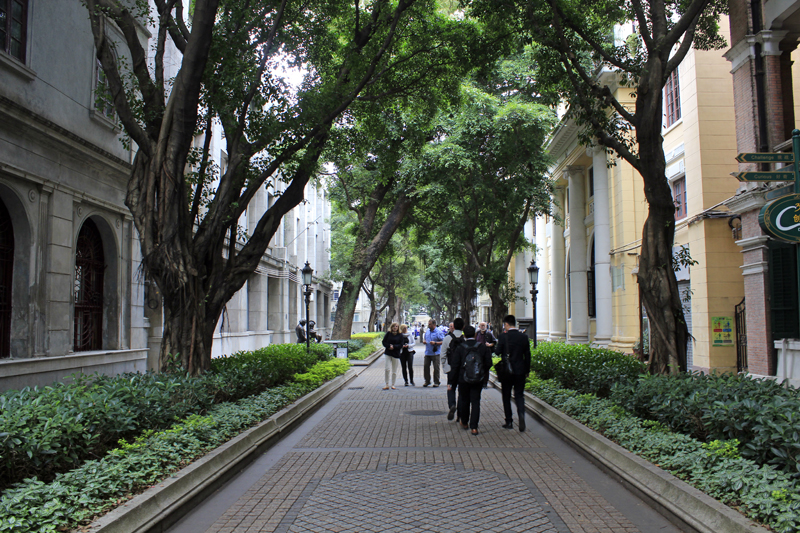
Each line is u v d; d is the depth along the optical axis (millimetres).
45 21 10734
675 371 9117
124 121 8828
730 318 15227
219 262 10266
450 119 19875
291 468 6996
